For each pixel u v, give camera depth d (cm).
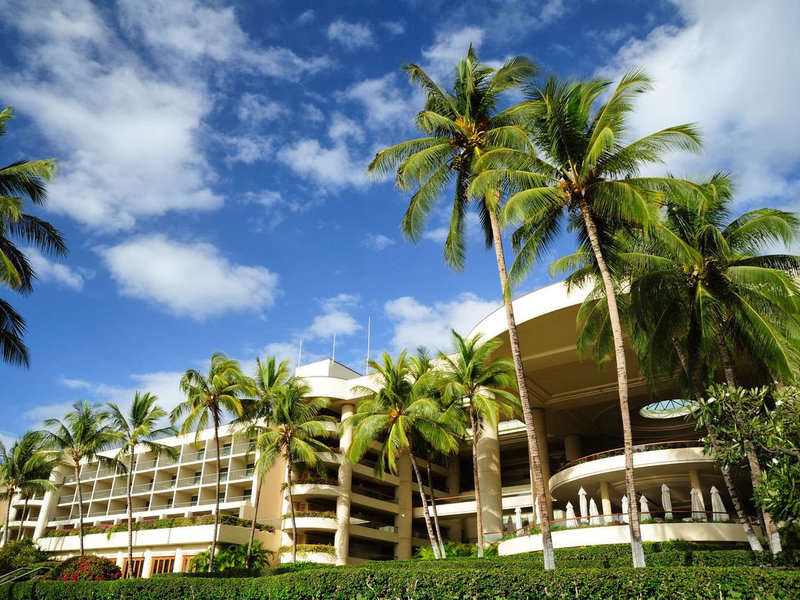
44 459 5297
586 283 3088
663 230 1889
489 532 3759
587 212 2011
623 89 1888
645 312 2222
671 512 2636
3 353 2352
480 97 2320
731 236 2122
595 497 3741
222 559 3828
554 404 4375
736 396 1478
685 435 4641
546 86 2005
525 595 1525
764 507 1405
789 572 1266
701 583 1328
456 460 5997
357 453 3562
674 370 2577
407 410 3494
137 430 4391
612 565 2411
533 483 4088
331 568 2091
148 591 2366
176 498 5425
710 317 2062
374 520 5106
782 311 1992
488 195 2036
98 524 5294
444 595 1639
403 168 2248
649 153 1916
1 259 2253
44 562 4253
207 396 3947
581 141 1997
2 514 6462
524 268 2119
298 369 5631
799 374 1836
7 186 2402
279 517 4759
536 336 3538
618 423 4734
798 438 1441
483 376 3462
